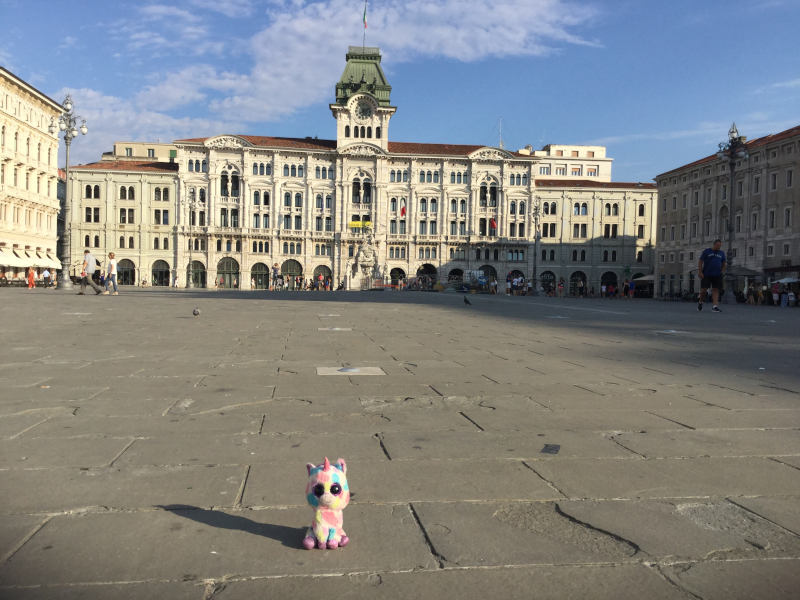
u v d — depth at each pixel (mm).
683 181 82062
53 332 12336
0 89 64625
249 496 3318
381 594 2359
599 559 2662
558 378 7363
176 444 4285
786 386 6910
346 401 5848
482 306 28656
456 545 2777
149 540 2770
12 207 68312
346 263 100562
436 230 103312
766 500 3363
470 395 6234
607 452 4254
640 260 107812
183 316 17516
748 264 67062
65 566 2525
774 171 63469
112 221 100125
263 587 2400
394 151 102750
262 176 99250
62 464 3807
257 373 7430
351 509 3166
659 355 9719
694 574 2541
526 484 3582
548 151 135750
